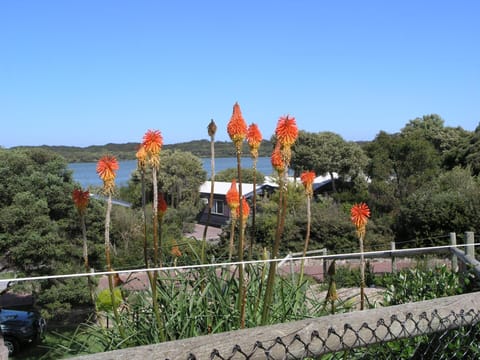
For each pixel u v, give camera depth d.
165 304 3.34
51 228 13.93
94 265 14.72
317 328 2.01
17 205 13.84
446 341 3.01
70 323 11.96
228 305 3.31
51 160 15.59
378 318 2.17
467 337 3.02
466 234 9.58
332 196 40.81
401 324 2.21
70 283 13.27
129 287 4.05
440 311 2.32
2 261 14.48
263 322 3.12
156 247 3.01
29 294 15.61
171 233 23.64
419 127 58.50
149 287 3.64
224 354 1.82
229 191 3.62
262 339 1.90
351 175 44.44
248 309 3.33
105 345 3.28
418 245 23.41
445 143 54.91
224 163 89.31
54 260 13.83
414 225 23.97
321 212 24.03
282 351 1.93
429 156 37.75
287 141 3.10
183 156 45.09
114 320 3.46
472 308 2.38
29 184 14.40
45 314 12.46
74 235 14.73
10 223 13.57
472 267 5.17
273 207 26.27
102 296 3.56
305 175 3.75
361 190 41.31
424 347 3.11
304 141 45.44
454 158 43.06
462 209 22.73
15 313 11.00
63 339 3.47
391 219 25.56
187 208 37.53
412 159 37.47
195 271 3.65
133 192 34.72
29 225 13.62
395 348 3.03
